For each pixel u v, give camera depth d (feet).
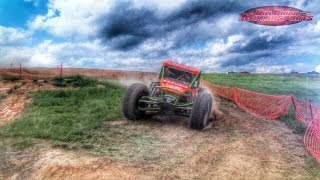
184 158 27.09
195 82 37.14
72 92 49.39
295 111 42.32
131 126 34.99
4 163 27.25
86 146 29.14
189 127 34.55
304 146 31.19
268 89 64.75
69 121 35.86
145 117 38.19
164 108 35.24
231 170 25.41
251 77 83.41
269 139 32.76
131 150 28.43
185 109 34.37
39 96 46.42
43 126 34.24
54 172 25.27
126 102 35.88
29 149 29.27
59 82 57.06
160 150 28.58
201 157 27.35
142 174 24.35
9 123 36.52
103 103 43.06
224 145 30.27
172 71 37.78
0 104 45.55
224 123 37.70
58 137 31.22
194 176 24.34
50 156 27.32
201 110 33.40
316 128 36.35
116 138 31.27
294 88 66.54
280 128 36.91
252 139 32.45
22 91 50.03
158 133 32.99
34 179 25.20
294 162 27.48
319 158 28.04
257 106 46.14
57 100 45.09
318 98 55.21
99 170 24.89
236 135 33.42
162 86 35.76
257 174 25.04
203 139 31.71
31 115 38.63
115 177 24.08
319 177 24.99
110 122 36.40
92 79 60.54
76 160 26.35
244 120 39.45
